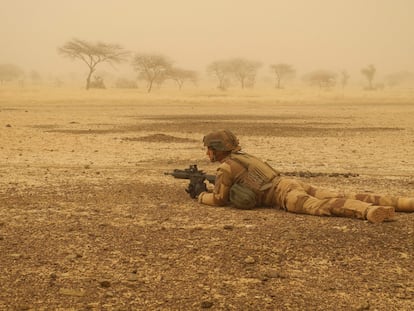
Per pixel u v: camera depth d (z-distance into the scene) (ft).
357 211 22.53
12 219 22.88
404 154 48.08
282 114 122.31
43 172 35.83
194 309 13.98
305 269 16.83
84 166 38.22
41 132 68.59
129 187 30.25
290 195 23.68
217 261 17.47
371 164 41.16
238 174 24.63
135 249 18.70
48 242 19.51
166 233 20.67
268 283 15.70
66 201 26.53
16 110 126.93
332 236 20.16
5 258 17.74
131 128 77.92
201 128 78.74
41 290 15.12
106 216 23.40
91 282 15.71
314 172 36.52
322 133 71.10
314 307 14.11
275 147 53.62
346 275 16.34
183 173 27.14
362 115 119.03
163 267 16.93
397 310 13.98
